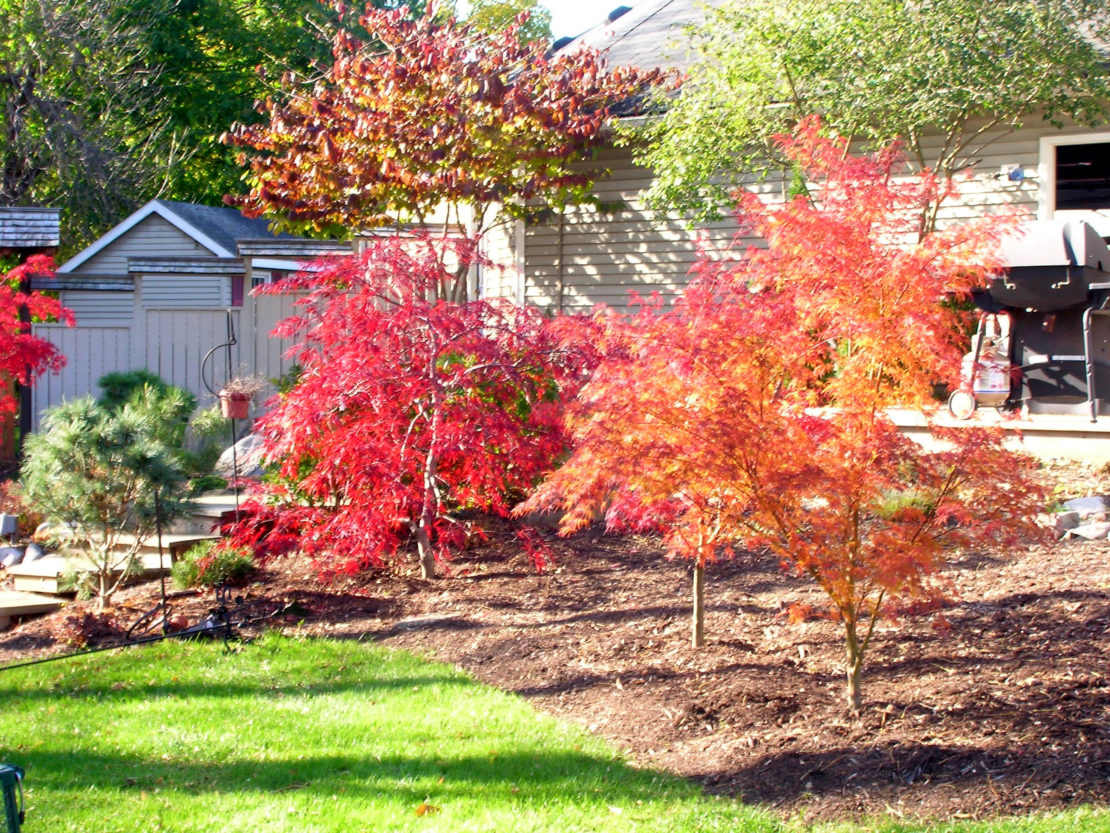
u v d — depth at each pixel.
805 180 11.87
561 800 4.55
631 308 15.27
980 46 10.88
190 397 13.02
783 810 4.37
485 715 5.67
